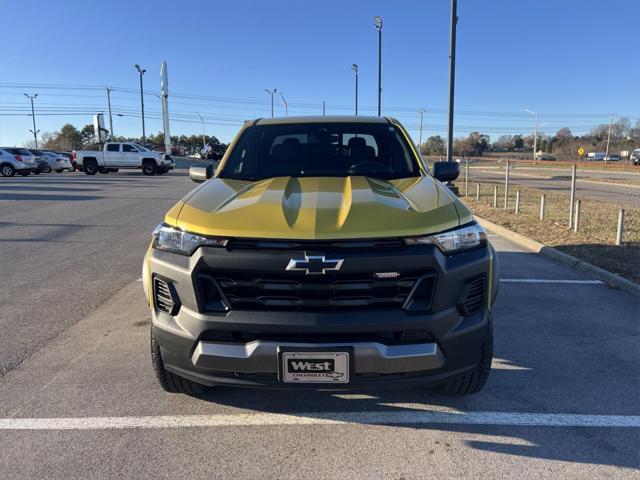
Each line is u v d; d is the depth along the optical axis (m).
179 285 2.73
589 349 4.23
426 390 3.49
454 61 15.85
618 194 18.48
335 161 4.07
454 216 2.87
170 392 3.40
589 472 2.61
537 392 3.48
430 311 2.63
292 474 2.61
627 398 3.40
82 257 7.64
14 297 5.63
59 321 4.87
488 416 3.17
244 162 4.11
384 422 3.11
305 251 2.55
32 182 24.84
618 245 8.05
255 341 2.62
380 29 26.75
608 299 5.58
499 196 17.25
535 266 7.13
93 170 34.00
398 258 2.56
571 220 9.89
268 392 3.48
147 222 11.18
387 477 2.58
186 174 35.25
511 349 4.23
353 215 2.71
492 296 2.96
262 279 2.60
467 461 2.71
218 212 2.83
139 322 4.85
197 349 2.69
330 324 2.55
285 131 4.38
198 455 2.77
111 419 3.12
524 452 2.79
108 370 3.81
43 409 3.24
